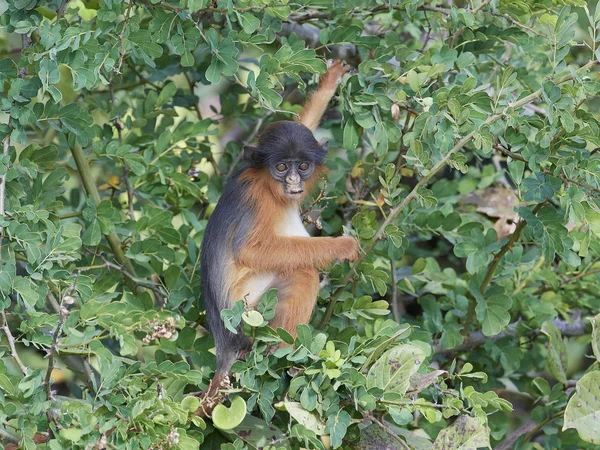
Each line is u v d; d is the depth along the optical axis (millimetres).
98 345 9117
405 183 14211
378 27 13320
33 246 9062
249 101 13273
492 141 9516
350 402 9023
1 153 9445
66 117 9719
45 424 8641
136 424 8516
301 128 11352
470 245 10820
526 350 12453
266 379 9383
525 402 14195
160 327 9141
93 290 10648
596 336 9727
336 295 10539
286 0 10555
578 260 9875
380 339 9242
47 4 10258
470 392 9016
